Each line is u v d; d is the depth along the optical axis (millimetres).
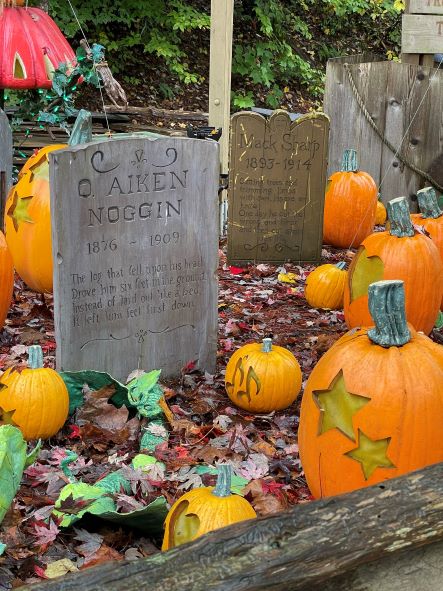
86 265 2486
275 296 3830
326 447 1851
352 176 4594
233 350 3094
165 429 2297
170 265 2684
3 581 1635
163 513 1771
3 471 1672
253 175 4203
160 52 8633
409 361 1797
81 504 1839
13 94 6863
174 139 2586
